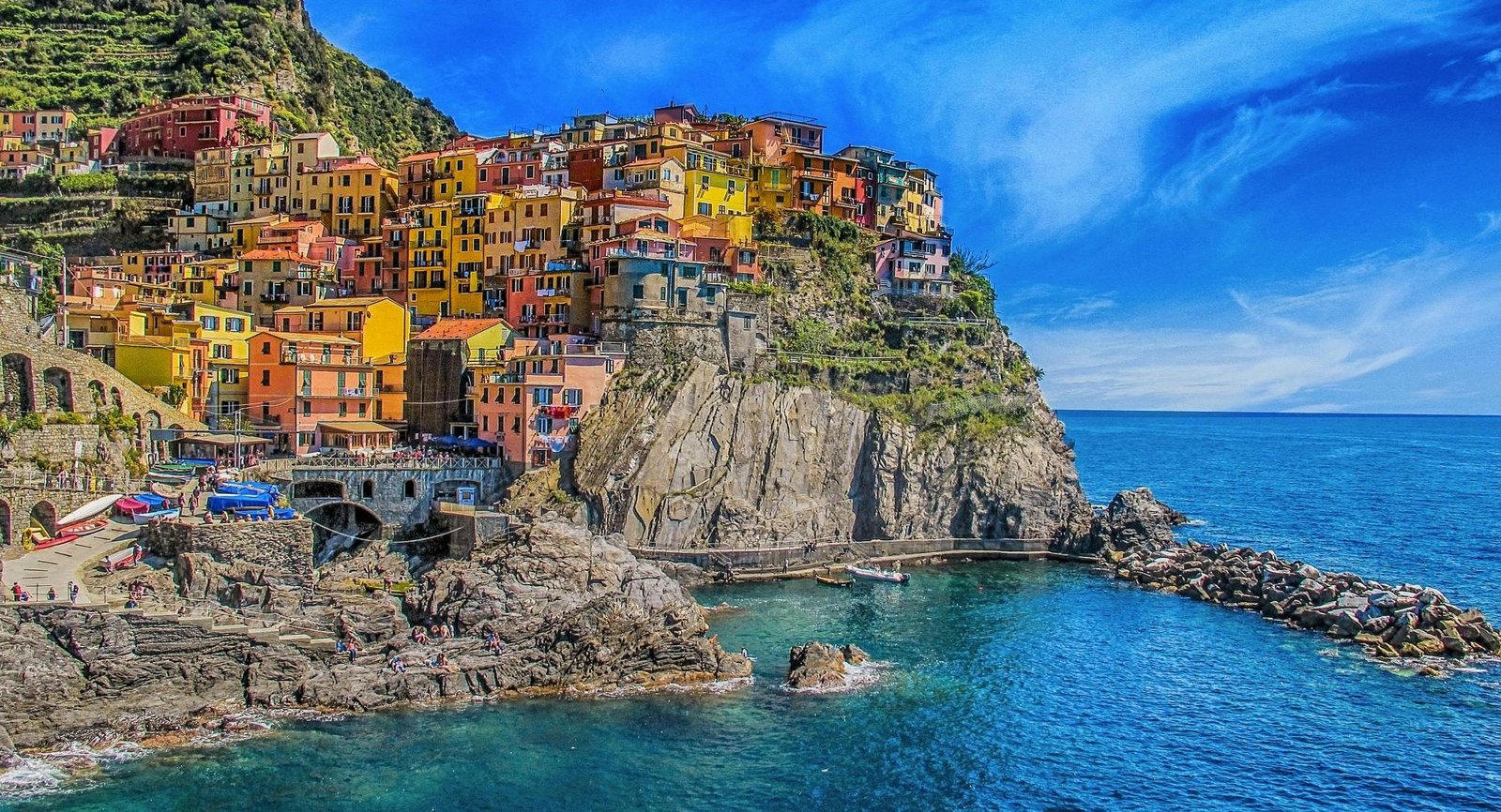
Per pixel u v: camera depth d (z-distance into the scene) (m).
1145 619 116.00
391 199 183.38
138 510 101.88
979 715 87.44
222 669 81.88
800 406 142.50
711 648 94.56
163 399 129.50
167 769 72.81
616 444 132.12
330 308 147.25
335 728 80.12
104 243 185.38
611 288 146.62
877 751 80.50
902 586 129.25
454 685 86.38
